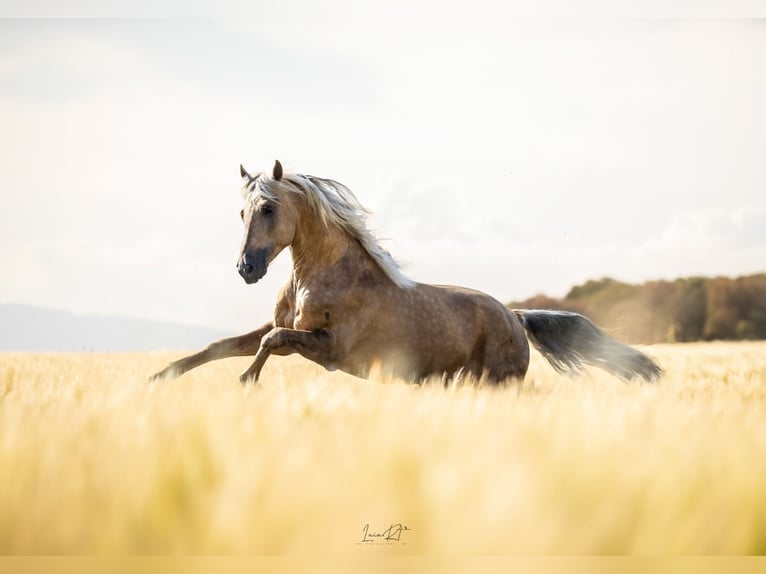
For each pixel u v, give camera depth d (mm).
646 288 107000
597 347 14508
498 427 5230
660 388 10562
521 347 13445
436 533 2812
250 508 2830
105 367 16797
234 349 12398
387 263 12133
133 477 3352
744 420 6164
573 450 3910
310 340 11484
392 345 12102
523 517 2793
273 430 4852
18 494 3078
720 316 103688
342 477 3422
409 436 4246
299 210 11859
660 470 3559
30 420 5270
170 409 5832
